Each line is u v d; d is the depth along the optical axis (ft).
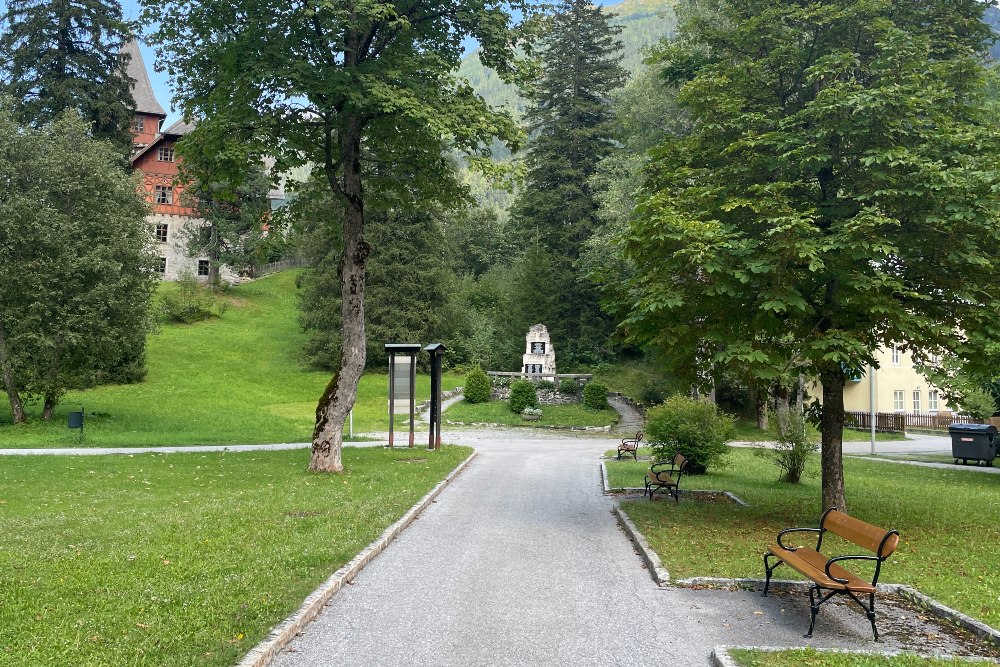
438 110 52.47
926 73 36.73
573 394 138.51
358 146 59.11
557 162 161.58
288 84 51.83
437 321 161.99
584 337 160.76
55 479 49.37
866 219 31.65
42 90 138.21
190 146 54.34
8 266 87.76
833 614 22.74
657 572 26.96
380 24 55.72
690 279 36.24
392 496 43.19
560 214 162.81
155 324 106.11
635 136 118.32
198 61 55.21
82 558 26.11
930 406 153.58
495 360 167.63
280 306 203.21
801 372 38.99
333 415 56.39
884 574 27.50
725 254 34.55
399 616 21.58
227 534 30.86
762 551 30.91
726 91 41.50
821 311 35.83
